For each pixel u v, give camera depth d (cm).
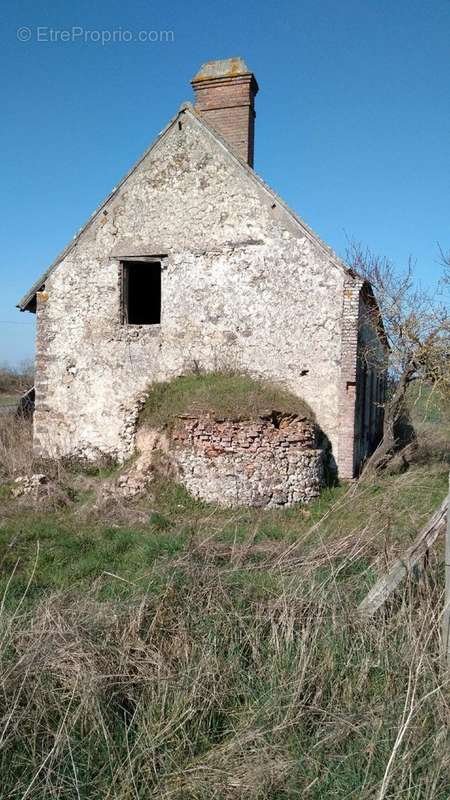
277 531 802
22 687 355
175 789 317
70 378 1335
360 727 345
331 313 1176
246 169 1227
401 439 1670
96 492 1065
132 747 339
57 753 323
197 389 1163
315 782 314
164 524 871
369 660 385
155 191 1287
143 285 1662
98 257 1321
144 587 487
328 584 469
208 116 1465
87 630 411
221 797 313
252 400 1077
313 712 361
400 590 441
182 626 420
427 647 393
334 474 1172
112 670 384
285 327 1205
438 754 322
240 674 391
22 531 803
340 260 1167
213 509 998
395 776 311
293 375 1200
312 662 388
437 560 493
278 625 421
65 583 604
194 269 1262
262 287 1220
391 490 977
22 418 1603
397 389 1281
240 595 461
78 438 1327
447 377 1215
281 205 1205
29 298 1380
